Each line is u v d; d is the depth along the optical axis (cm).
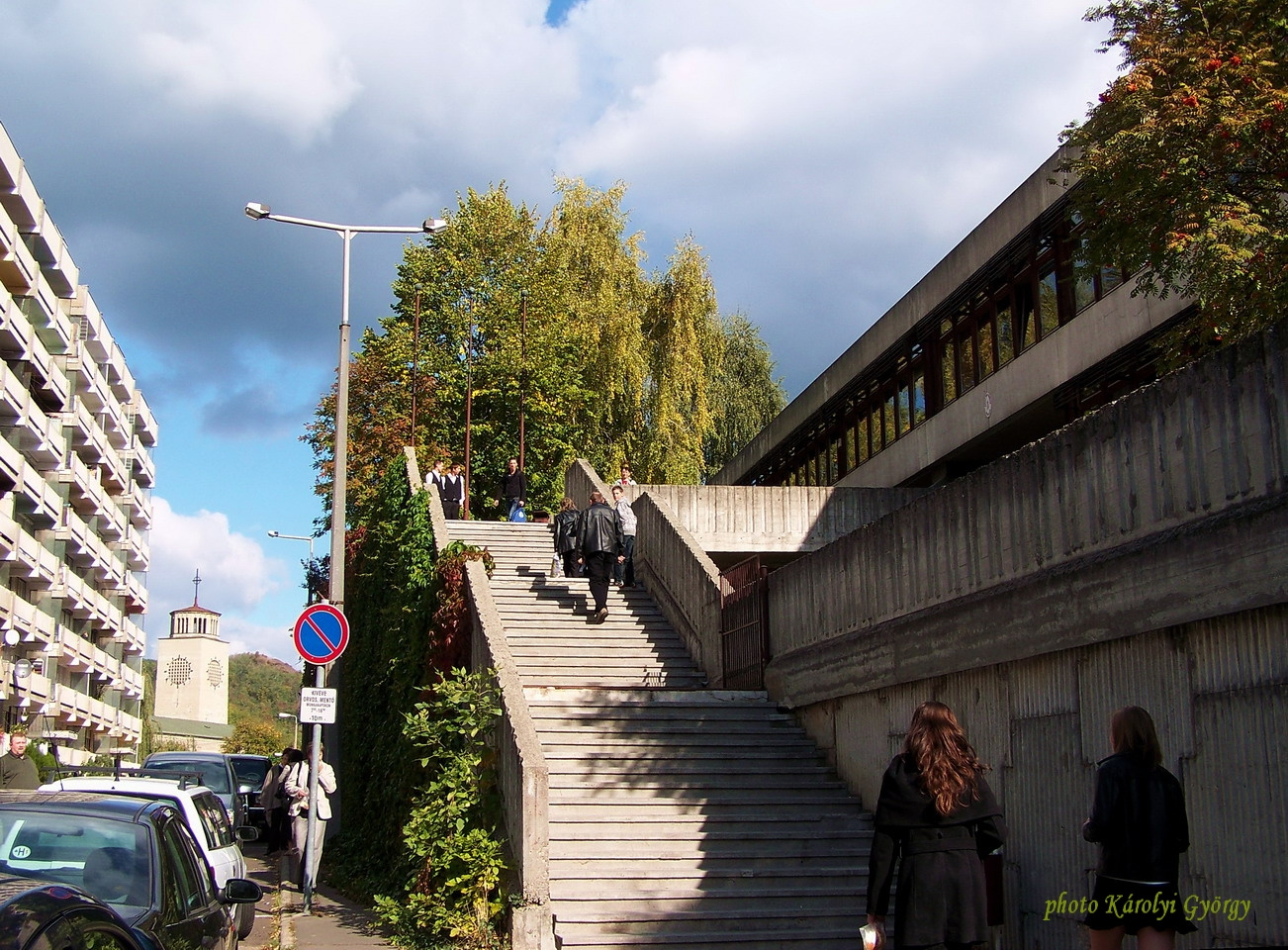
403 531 1923
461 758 1195
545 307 3647
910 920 625
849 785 1287
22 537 4041
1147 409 827
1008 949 955
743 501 2639
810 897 1082
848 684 1277
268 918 1296
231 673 16562
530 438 3538
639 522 2116
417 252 3803
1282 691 692
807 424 3794
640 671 1669
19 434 4012
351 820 2002
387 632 1875
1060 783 906
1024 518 975
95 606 5550
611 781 1266
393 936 1133
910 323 3005
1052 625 913
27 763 1214
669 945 1009
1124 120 1165
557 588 1939
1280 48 1152
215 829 1099
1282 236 1053
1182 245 1072
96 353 5525
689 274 3644
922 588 1139
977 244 2662
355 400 3484
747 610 1570
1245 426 730
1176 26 1202
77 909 402
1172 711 787
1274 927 686
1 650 3934
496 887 1098
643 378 3572
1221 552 737
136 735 7075
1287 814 682
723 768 1305
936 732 650
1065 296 2347
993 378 2612
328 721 1398
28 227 3759
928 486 3017
